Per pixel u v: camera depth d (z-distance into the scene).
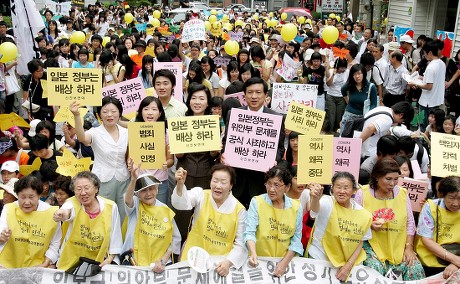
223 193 5.11
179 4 50.03
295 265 5.15
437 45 10.57
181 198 5.08
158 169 5.97
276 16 33.53
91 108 8.88
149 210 5.20
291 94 8.55
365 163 6.95
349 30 21.84
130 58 11.06
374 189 5.39
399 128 7.42
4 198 5.75
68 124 7.41
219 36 18.05
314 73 10.88
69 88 6.21
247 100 6.18
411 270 5.27
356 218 5.11
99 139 5.87
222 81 10.44
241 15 32.59
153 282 5.05
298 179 5.36
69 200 5.06
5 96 11.20
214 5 57.31
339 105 10.89
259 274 5.08
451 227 5.31
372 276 5.16
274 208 5.13
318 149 5.35
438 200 5.43
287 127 6.57
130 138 5.69
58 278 4.94
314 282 5.11
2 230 4.93
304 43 14.65
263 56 11.37
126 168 5.97
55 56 12.07
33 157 6.86
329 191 6.37
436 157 5.82
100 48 13.73
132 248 5.21
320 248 5.21
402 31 17.44
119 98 7.74
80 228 5.01
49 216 5.14
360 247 5.14
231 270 5.07
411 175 6.27
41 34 15.12
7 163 6.20
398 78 11.54
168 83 7.04
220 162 5.98
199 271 4.84
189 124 5.75
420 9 20.23
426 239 5.33
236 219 5.18
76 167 6.08
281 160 5.97
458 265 5.18
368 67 10.19
